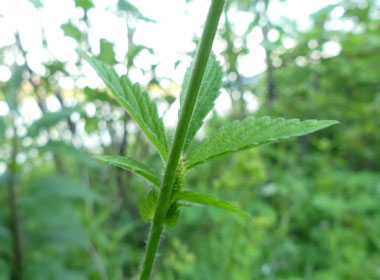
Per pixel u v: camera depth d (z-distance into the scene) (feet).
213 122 1.38
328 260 1.72
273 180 1.82
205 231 1.56
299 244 1.87
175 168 0.29
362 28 1.80
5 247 1.07
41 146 0.99
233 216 1.18
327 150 2.42
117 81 0.31
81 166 1.25
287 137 0.28
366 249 1.87
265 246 1.54
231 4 1.34
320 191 2.14
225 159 1.52
